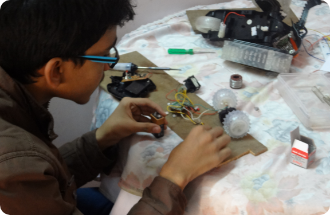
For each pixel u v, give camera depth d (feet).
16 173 1.47
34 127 1.99
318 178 2.03
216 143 2.13
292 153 2.10
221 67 3.40
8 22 1.56
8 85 1.75
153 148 2.37
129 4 1.96
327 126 2.48
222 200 1.95
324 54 3.41
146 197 1.86
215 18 3.73
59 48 1.63
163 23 4.28
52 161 1.71
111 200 2.82
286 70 3.13
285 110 2.72
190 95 2.95
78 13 1.59
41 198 1.61
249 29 3.53
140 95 2.92
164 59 3.59
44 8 1.53
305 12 3.48
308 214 1.85
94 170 2.64
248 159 2.22
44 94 2.01
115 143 2.61
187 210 2.04
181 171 1.95
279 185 2.00
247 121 2.36
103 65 2.06
